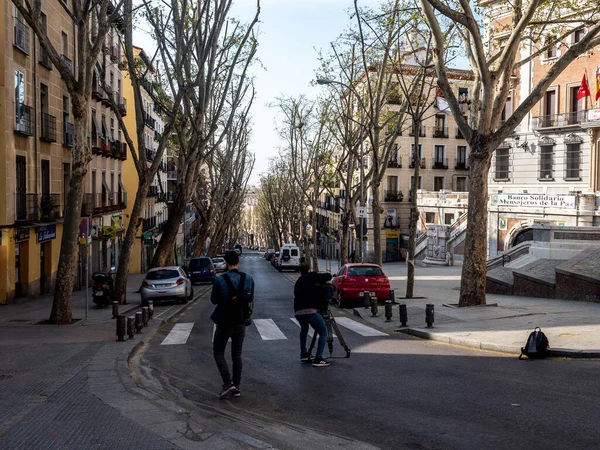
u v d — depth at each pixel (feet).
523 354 32.07
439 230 167.43
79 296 87.40
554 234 79.82
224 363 24.59
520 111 52.42
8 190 71.00
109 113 127.44
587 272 62.23
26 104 77.41
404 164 204.95
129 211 161.79
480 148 53.62
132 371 31.07
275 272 181.98
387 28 71.10
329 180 127.34
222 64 83.92
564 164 124.26
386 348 37.06
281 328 48.91
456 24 57.26
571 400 22.35
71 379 27.48
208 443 17.58
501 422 19.95
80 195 52.11
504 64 50.06
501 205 134.00
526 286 70.95
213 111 113.39
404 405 22.76
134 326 45.09
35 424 19.62
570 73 121.80
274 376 29.17
